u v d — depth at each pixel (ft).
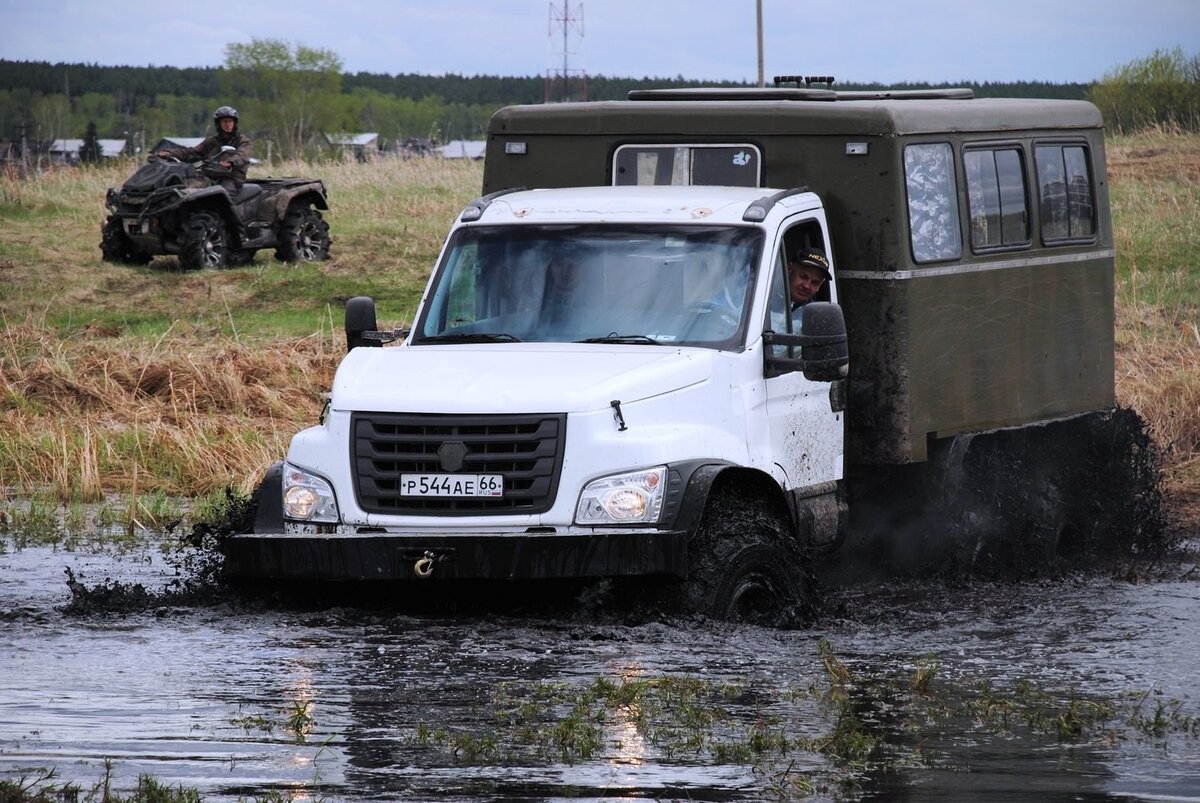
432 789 43.50
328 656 59.62
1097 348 101.65
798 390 78.43
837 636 68.69
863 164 83.51
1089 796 43.75
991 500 90.94
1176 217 240.73
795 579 70.85
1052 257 96.68
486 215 80.64
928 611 77.82
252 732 49.11
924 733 51.01
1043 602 81.25
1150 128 336.49
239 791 43.09
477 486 66.49
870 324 83.97
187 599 70.85
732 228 77.66
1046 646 67.82
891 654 64.75
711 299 75.92
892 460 84.17
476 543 64.03
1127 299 194.29
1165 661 64.54
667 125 88.74
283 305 202.59
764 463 74.74
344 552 64.90
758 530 69.51
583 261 77.82
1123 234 228.43
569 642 62.69
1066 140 99.25
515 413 66.49
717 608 66.59
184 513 105.60
